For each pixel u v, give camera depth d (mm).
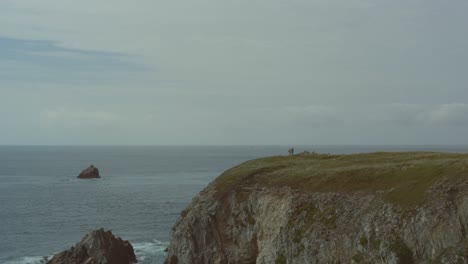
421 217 47250
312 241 54250
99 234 75812
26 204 143125
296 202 59969
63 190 181750
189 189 185000
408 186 52125
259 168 72938
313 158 82688
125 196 162875
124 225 110938
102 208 135250
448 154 68875
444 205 47031
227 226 67500
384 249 47438
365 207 53312
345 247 51281
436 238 45531
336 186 59031
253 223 65000
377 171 58281
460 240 44375
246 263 64625
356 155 80125
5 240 94500
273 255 57906
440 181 50125
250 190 68125
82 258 71875
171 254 69625
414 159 66625
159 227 109000
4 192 174625
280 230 58250
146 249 88250
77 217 121000
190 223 68750
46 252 85375
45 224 111562
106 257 73000
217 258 65750
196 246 67438
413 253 46156
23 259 80500
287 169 70562
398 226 48375
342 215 54438
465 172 50000
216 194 70312
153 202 147625
